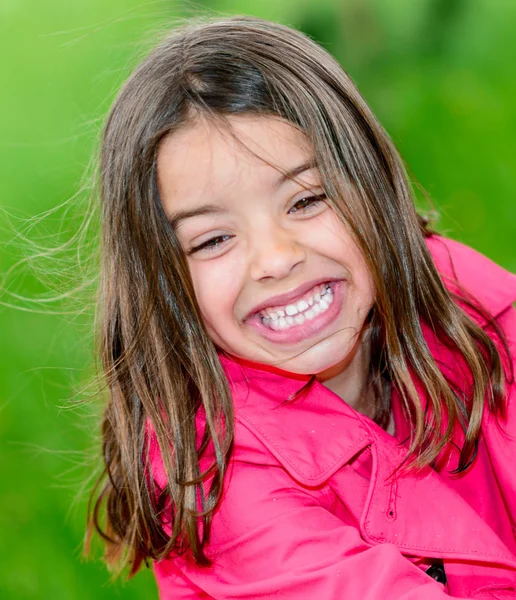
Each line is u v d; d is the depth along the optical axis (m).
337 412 1.78
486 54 4.78
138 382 1.79
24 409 3.37
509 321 2.00
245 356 1.71
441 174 4.14
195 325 1.69
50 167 4.24
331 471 1.71
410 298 1.80
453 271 2.01
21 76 4.88
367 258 1.68
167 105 1.61
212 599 1.85
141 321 1.72
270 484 1.70
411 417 1.82
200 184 1.56
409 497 1.74
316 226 1.61
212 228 1.59
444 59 4.77
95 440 2.70
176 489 1.75
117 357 1.85
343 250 1.64
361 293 1.70
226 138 1.55
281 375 1.79
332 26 4.68
